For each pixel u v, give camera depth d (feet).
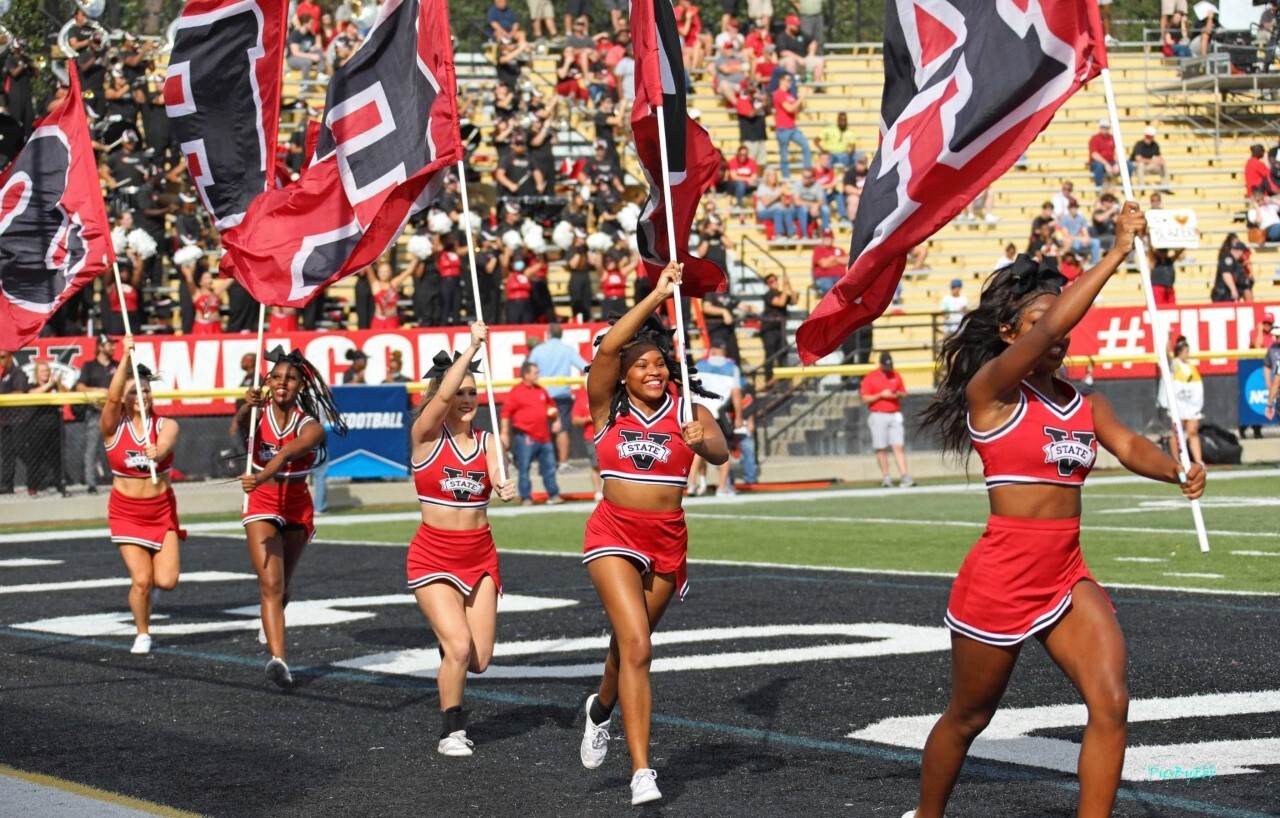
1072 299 17.90
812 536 60.90
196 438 80.59
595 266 97.14
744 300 104.06
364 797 23.66
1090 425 18.90
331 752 26.99
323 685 33.63
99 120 93.30
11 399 75.82
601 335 23.98
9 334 40.42
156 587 39.24
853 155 113.80
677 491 24.14
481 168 107.65
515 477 82.23
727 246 104.17
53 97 92.89
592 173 104.01
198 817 22.43
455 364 27.66
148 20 101.65
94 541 67.05
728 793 23.35
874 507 73.31
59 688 33.73
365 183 33.50
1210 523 61.67
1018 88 24.62
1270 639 35.19
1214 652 33.71
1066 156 120.06
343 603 46.26
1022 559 18.56
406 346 85.25
